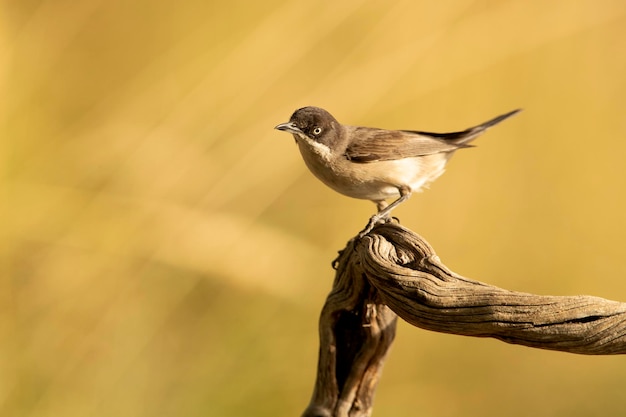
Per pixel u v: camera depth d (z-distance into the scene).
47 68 11.93
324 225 12.30
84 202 11.49
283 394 11.42
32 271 11.16
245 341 11.48
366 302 7.14
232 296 11.61
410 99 12.75
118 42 12.30
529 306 5.67
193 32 12.39
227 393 11.29
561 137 13.40
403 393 12.12
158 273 11.44
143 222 11.53
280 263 11.78
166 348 11.30
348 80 12.57
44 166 11.44
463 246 12.82
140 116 12.03
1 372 10.77
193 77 12.24
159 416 11.02
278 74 12.36
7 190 11.16
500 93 13.15
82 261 11.30
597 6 13.61
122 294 11.31
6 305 10.98
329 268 12.02
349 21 12.62
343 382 7.49
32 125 11.52
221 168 11.98
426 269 6.32
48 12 12.05
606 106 13.57
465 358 12.30
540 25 13.35
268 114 12.23
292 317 11.66
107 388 11.00
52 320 11.09
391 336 7.31
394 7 12.74
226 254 11.61
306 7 12.57
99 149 11.70
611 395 12.44
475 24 13.06
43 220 11.27
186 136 12.02
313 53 12.52
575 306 5.57
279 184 12.17
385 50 12.73
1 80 11.38
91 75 12.15
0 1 11.62
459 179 13.02
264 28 12.45
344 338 7.44
